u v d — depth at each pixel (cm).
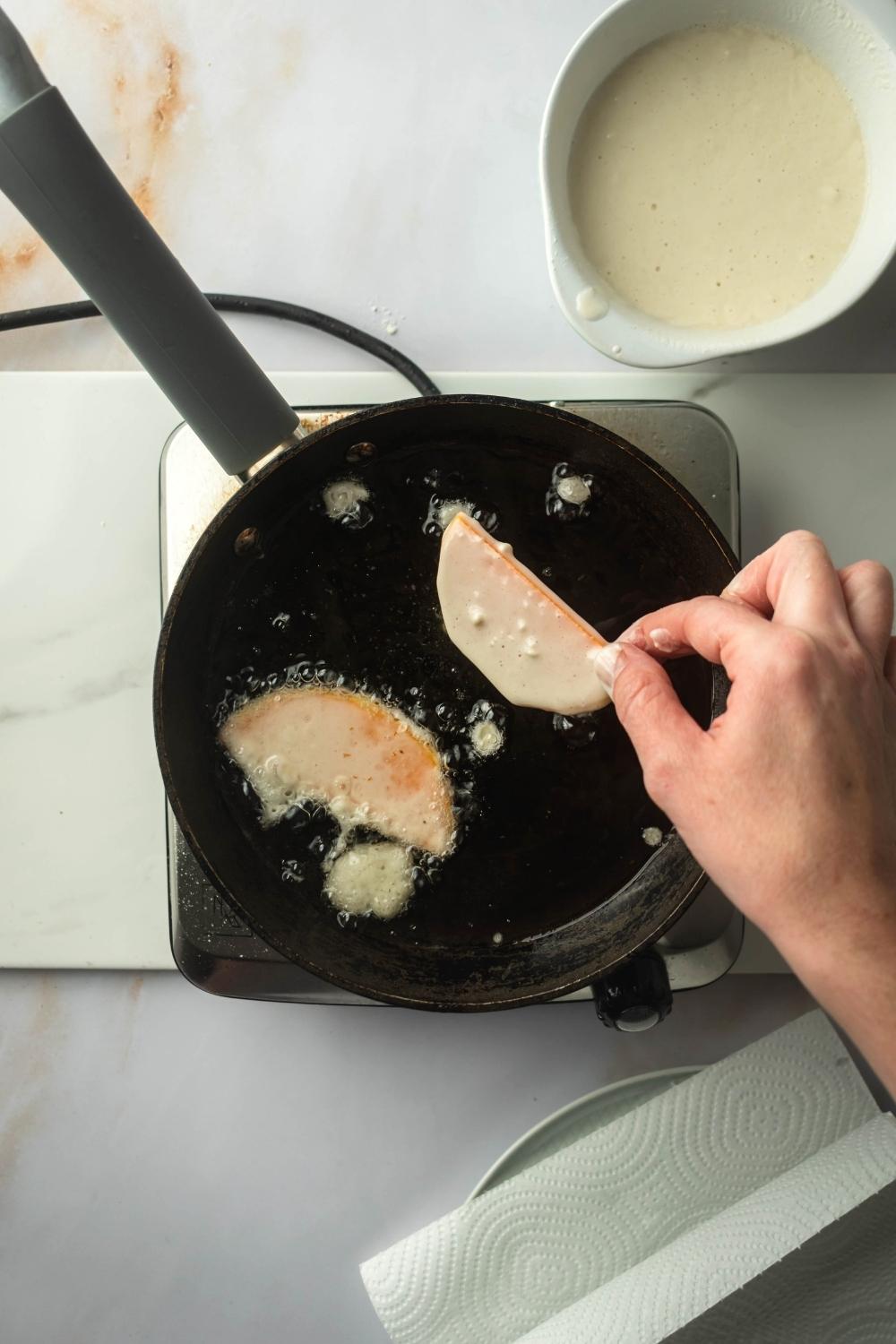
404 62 71
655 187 63
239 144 71
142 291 55
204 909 64
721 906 65
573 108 62
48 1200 70
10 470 69
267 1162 70
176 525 65
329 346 71
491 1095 70
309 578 64
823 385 69
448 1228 64
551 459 64
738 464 68
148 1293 70
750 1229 61
